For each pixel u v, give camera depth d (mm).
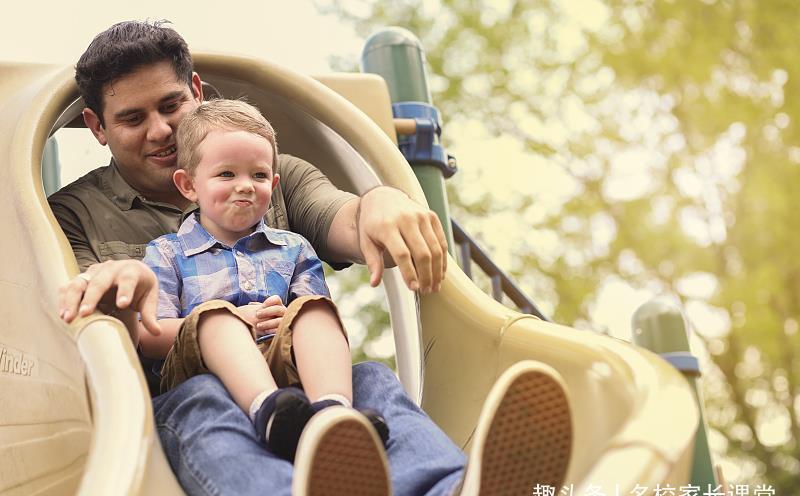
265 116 2078
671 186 7945
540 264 7574
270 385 1322
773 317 7812
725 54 8266
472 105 7863
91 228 1753
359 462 1001
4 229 1610
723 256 7934
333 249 1756
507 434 1053
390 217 1571
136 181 1813
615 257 7789
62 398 1385
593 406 1334
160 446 1201
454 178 7680
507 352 1576
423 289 1577
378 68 2666
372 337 6840
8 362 1589
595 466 1095
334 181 2098
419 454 1261
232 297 1558
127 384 1214
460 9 7902
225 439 1247
